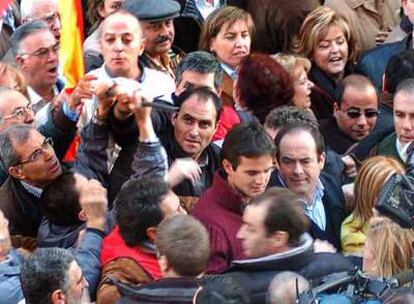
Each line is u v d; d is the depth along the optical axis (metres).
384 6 24.78
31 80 20.50
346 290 12.78
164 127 18.25
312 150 17.86
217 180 17.03
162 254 14.93
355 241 18.00
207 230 16.00
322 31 22.61
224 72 21.78
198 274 14.89
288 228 15.32
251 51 23.67
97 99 17.52
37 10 21.94
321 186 18.50
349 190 18.73
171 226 14.98
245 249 15.54
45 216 17.45
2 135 17.53
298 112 18.80
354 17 24.05
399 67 20.44
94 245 16.73
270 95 19.62
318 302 12.65
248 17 21.94
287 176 17.92
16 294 16.05
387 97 20.59
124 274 15.92
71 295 15.24
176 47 23.64
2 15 22.16
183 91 18.67
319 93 22.52
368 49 24.05
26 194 17.69
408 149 19.25
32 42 20.41
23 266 15.27
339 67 22.72
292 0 23.42
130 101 17.17
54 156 17.42
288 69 21.25
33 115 18.73
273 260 15.30
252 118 19.45
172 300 14.58
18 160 17.34
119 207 16.17
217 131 19.30
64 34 21.03
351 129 21.02
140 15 21.09
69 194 17.17
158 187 16.17
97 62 21.59
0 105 18.47
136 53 19.77
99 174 17.61
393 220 14.02
